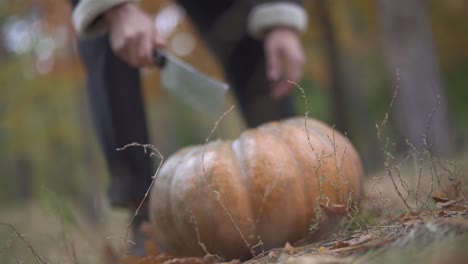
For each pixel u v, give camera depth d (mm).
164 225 1612
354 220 1520
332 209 1544
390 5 4293
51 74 4223
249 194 1546
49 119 4680
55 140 4934
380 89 7156
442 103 4270
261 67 2135
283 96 2088
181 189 1568
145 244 1738
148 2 3717
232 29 2135
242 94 2170
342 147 1626
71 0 1882
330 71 4422
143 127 1912
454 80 6383
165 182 1615
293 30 2070
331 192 1557
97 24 1812
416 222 1406
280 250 1535
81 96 4527
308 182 1559
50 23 3963
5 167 6672
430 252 1215
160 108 8219
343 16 4270
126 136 1891
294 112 2121
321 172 1559
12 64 4211
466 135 5355
